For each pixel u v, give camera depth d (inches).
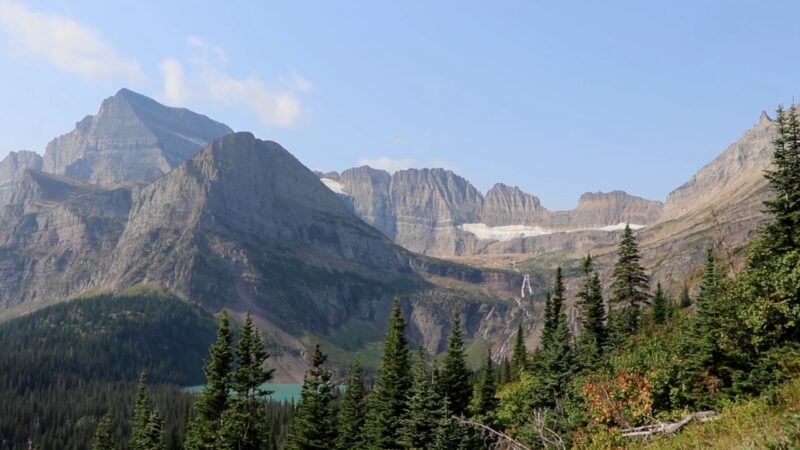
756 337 1003.3
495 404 1863.9
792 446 564.4
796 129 1151.6
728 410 900.6
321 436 2257.6
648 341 1686.8
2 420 6323.8
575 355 1673.2
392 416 2081.7
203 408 2261.3
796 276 989.8
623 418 1057.5
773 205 1130.7
